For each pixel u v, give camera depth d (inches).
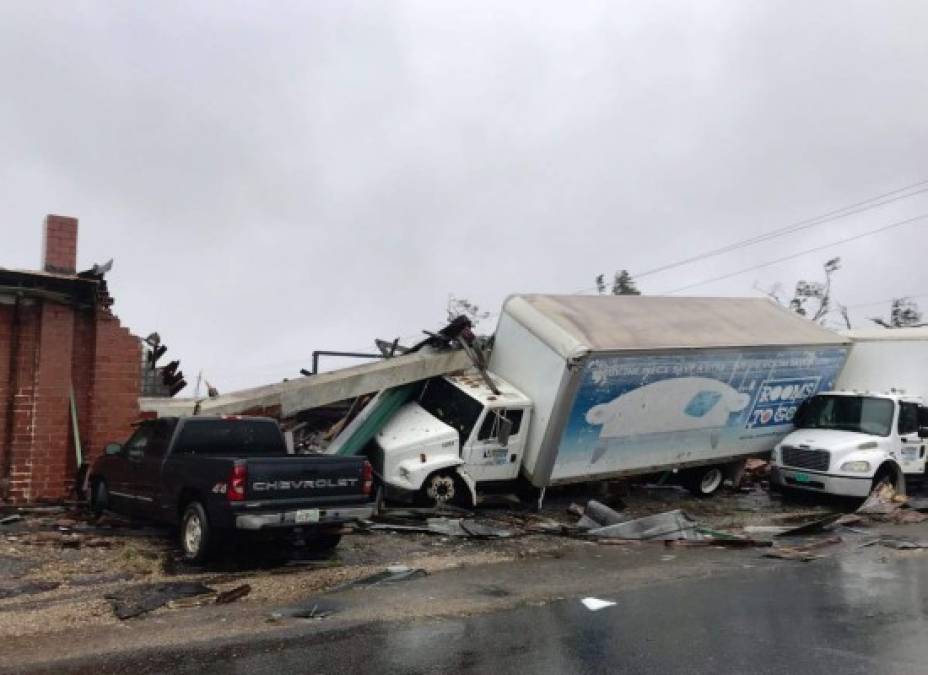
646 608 295.6
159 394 712.4
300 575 346.0
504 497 570.6
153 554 376.8
